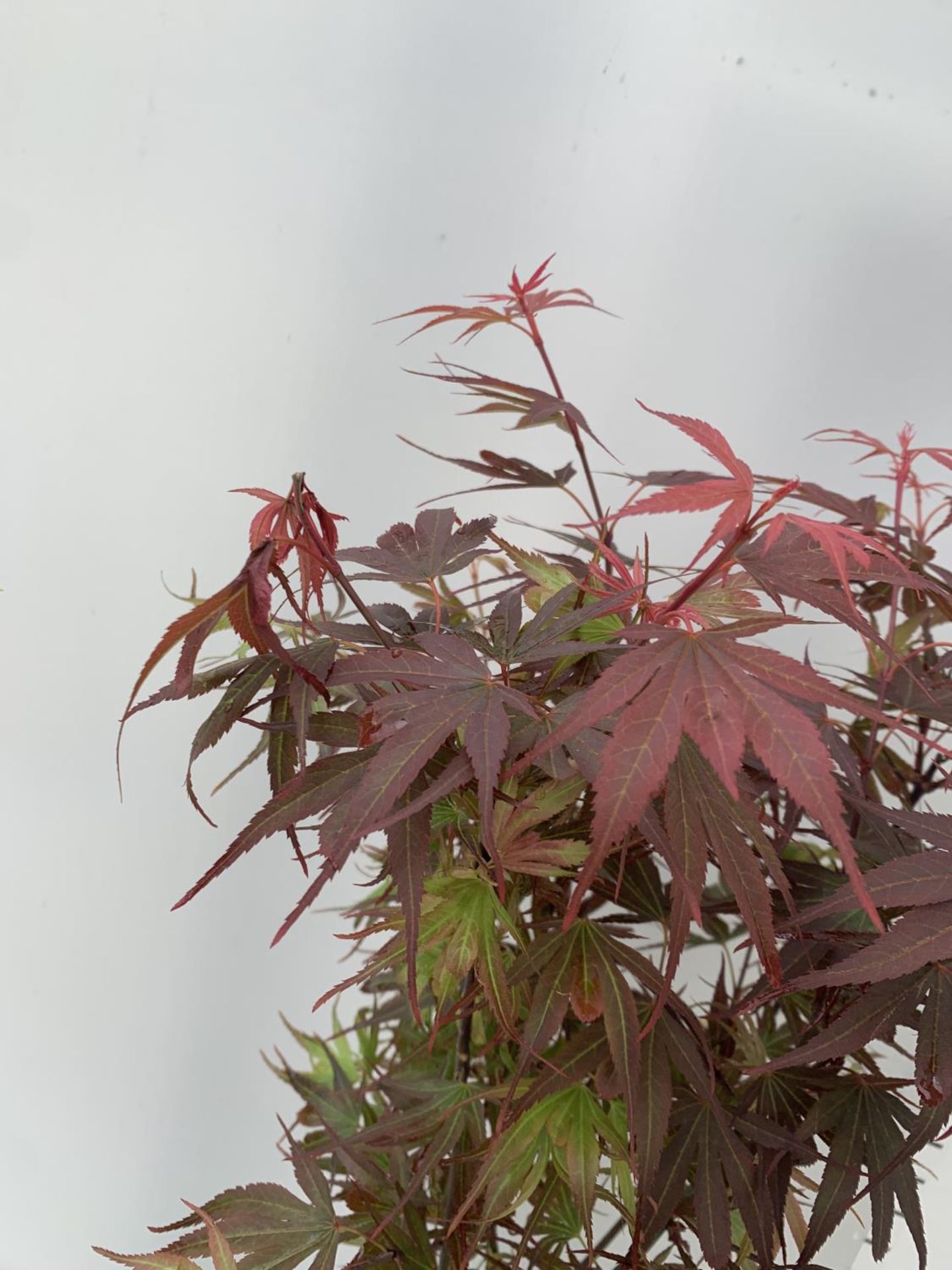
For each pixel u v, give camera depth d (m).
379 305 1.36
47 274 1.39
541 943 0.90
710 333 1.31
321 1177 0.93
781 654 0.82
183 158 1.32
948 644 0.93
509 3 1.23
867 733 0.99
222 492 1.44
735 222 1.26
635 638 0.83
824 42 1.19
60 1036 1.67
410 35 1.25
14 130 1.33
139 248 1.36
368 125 1.29
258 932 1.58
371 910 0.91
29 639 1.53
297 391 1.40
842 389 1.29
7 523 1.49
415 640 0.88
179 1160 1.68
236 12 1.26
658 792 0.86
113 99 1.31
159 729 1.51
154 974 1.62
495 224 1.31
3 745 1.57
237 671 0.88
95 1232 1.72
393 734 0.84
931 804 1.11
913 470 1.29
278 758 0.88
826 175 1.22
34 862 1.60
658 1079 0.89
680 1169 0.90
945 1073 0.85
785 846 0.94
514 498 1.43
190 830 1.54
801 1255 0.89
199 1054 1.64
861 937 0.87
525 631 0.88
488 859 0.90
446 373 1.38
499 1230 1.00
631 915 0.93
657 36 1.22
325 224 1.33
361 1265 0.93
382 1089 0.98
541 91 1.26
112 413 1.43
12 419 1.45
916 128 1.19
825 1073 0.91
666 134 1.25
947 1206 1.21
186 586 1.48
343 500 1.44
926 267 1.23
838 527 0.84
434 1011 1.00
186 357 1.40
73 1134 1.70
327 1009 1.59
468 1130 0.94
